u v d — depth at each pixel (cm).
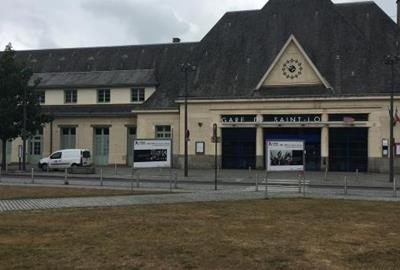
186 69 4416
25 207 1728
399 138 4300
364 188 2886
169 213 1530
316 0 5106
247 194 2264
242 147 4719
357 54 4662
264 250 978
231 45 5125
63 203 1852
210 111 4797
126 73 5684
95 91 5641
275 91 4666
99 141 5478
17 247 997
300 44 4653
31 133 4797
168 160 2752
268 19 5166
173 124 5019
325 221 1377
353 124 4397
